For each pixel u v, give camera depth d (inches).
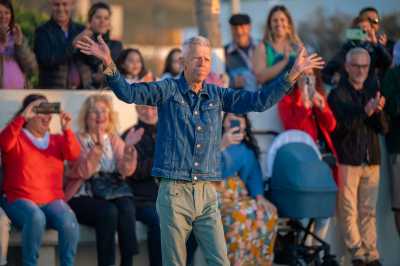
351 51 636.1
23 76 631.8
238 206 575.5
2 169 557.0
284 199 602.2
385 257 679.7
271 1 1168.8
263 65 678.5
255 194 597.0
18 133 551.5
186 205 452.8
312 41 1298.0
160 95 452.4
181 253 457.1
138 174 589.6
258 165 604.1
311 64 452.8
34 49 642.2
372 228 642.8
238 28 757.9
